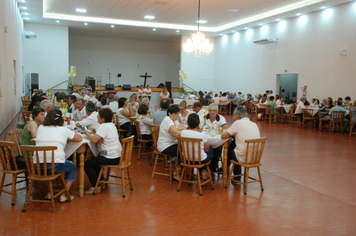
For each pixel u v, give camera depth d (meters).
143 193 4.04
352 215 3.48
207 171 4.69
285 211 3.55
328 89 12.40
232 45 18.89
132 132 6.50
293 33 14.14
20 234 2.82
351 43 11.42
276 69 15.25
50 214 3.29
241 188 4.35
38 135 3.47
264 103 13.71
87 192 3.97
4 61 8.65
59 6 13.56
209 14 14.57
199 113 5.48
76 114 6.34
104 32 19.91
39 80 17.31
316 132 10.11
